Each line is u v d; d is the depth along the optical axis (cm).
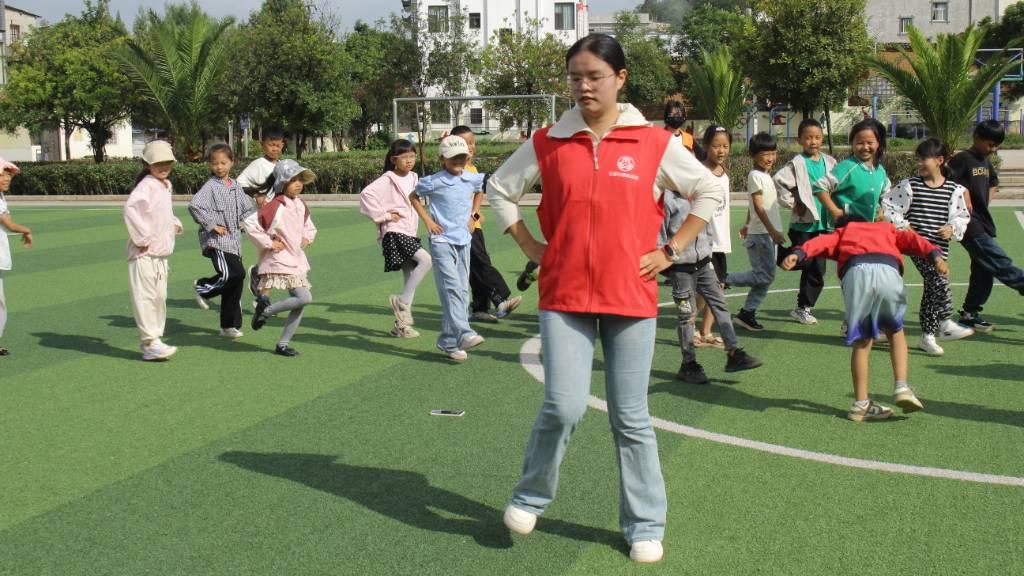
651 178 365
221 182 810
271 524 415
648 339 371
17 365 728
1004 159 3108
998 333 796
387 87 4934
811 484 456
